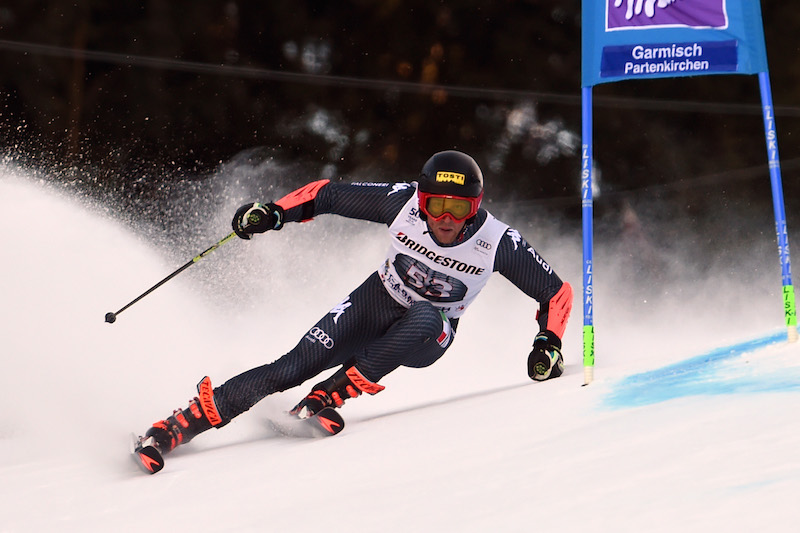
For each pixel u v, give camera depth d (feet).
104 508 33.01
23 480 39.19
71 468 40.75
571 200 183.11
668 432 28.76
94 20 176.86
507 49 192.54
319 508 28.19
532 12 194.90
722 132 189.57
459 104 193.98
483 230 45.98
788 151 186.29
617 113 189.67
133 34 176.96
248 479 34.09
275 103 185.37
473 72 193.57
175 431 41.55
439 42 194.80
